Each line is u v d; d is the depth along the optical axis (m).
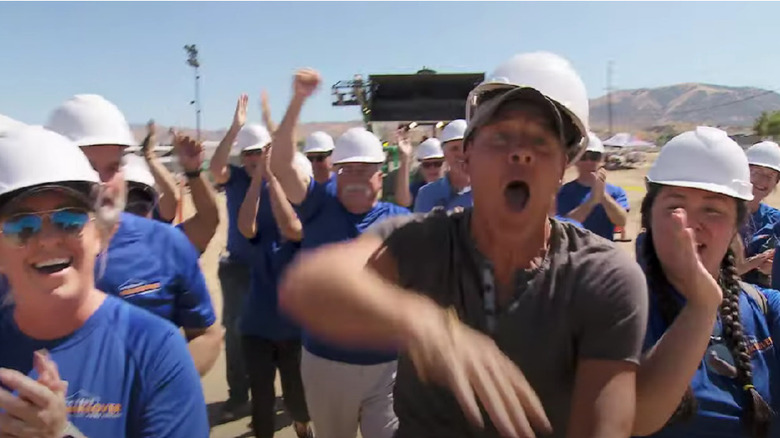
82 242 1.73
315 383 3.69
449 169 5.16
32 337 1.76
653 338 2.13
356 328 1.15
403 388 1.79
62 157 1.69
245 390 5.43
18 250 1.66
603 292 1.59
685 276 1.82
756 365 2.31
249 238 4.52
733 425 2.18
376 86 13.28
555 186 1.63
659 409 1.79
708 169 2.17
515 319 1.62
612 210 5.65
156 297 2.78
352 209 4.12
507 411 1.28
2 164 1.65
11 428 1.56
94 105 2.85
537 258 1.65
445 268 1.69
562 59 1.64
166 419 1.79
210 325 3.01
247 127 5.34
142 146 4.27
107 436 1.75
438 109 13.70
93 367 1.76
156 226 2.87
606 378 1.56
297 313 1.17
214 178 5.25
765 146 5.03
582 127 1.62
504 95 1.55
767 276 4.71
